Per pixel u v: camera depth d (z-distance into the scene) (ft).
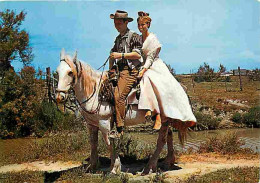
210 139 29.48
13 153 30.73
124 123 19.44
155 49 19.38
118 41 19.81
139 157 25.13
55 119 52.37
